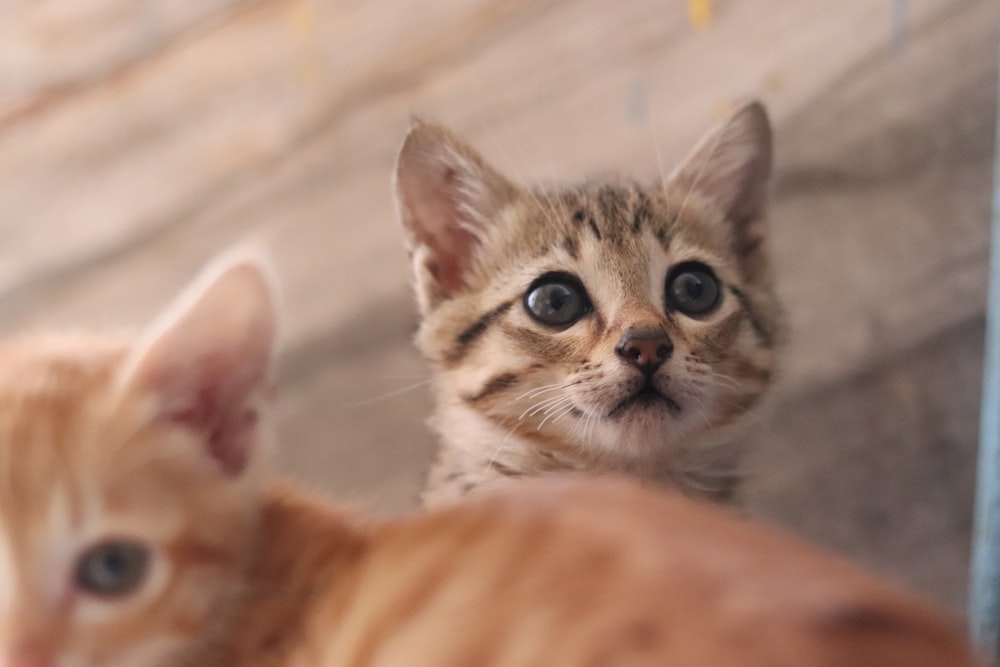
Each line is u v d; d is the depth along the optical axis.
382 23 0.59
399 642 0.36
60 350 0.39
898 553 0.52
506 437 0.46
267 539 0.38
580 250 0.46
